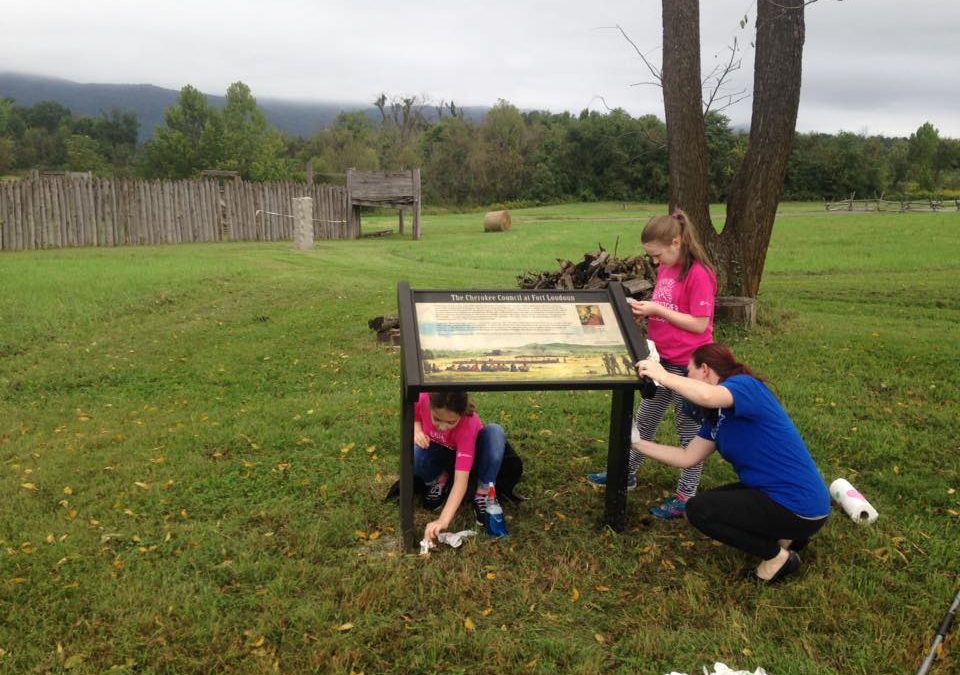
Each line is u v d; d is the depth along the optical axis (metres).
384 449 6.08
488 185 81.75
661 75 10.62
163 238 26.39
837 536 4.46
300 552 4.37
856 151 73.25
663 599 3.85
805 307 13.80
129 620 3.68
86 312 12.03
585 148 77.06
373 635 3.57
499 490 4.96
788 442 3.81
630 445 4.34
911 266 20.14
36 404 7.92
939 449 5.92
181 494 5.26
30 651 3.47
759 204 10.62
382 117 108.44
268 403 7.73
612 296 4.44
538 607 3.83
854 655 3.43
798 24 10.07
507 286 16.66
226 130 83.50
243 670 3.35
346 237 31.47
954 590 3.90
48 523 4.83
